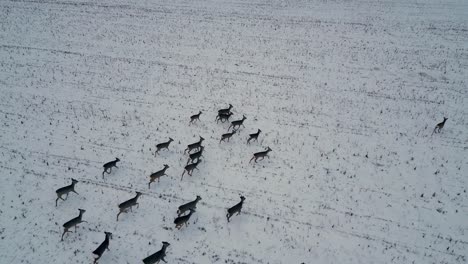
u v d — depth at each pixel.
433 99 23.77
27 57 28.08
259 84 25.44
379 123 21.39
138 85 24.94
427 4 39.84
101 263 12.95
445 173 17.55
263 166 17.83
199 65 27.81
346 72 27.11
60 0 40.12
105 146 18.92
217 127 20.73
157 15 37.25
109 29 33.56
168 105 22.75
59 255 13.17
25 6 38.06
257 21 36.16
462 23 34.91
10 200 15.37
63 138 19.42
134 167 17.50
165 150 18.69
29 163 17.55
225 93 24.28
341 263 13.33
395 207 15.66
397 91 24.69
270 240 14.12
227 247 13.79
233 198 15.99
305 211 15.43
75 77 25.67
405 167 17.91
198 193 16.19
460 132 20.53
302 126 21.03
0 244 13.46
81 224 14.43
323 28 34.59
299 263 13.28
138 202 15.58
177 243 13.84
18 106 22.11
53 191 15.95
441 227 14.77
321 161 18.23
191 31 33.75
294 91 24.66
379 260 13.46
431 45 31.00
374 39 32.31
